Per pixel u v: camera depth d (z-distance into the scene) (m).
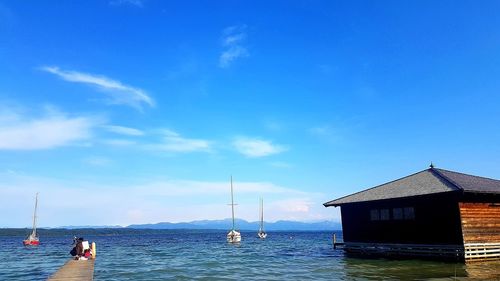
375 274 26.58
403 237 34.41
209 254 54.19
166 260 44.38
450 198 31.08
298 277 26.89
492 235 31.55
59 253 64.12
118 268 35.38
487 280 22.92
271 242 100.62
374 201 35.81
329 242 95.62
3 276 31.69
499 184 35.09
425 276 24.94
